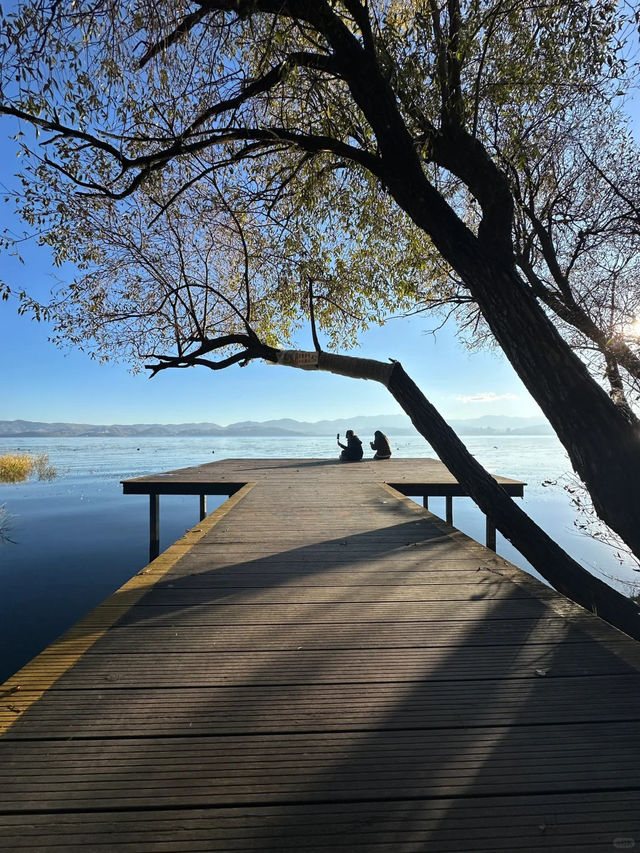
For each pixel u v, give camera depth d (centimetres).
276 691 215
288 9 470
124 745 177
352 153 533
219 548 471
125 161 538
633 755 172
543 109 579
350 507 702
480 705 204
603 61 462
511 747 176
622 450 460
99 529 1709
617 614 521
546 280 709
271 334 846
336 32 474
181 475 1120
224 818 144
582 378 470
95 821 142
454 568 404
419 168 504
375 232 729
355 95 498
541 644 262
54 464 4716
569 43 479
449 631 279
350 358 699
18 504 2256
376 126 498
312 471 1199
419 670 234
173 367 768
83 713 197
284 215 738
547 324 479
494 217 504
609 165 610
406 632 278
